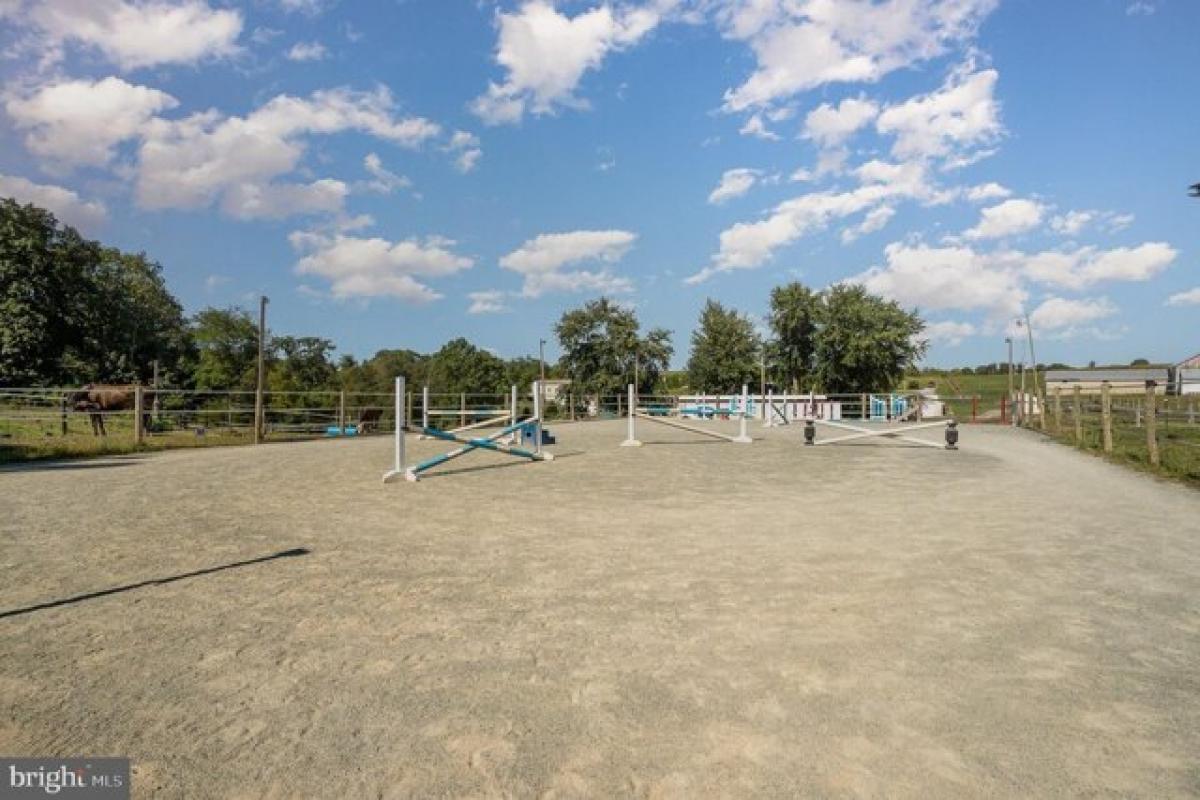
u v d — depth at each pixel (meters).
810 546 6.56
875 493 10.12
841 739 2.90
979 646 3.96
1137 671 3.62
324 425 25.50
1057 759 2.75
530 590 5.09
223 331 64.19
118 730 2.96
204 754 2.77
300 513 8.28
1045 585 5.21
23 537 6.78
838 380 54.62
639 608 4.66
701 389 61.12
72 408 21.16
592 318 59.53
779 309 56.00
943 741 2.89
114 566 5.71
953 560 5.99
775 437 23.81
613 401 55.81
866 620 4.41
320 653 3.84
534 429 16.27
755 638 4.09
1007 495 9.89
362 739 2.89
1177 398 27.45
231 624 4.31
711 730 2.98
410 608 4.66
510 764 2.70
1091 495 9.85
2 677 3.49
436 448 18.56
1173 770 2.67
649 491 10.33
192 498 9.32
